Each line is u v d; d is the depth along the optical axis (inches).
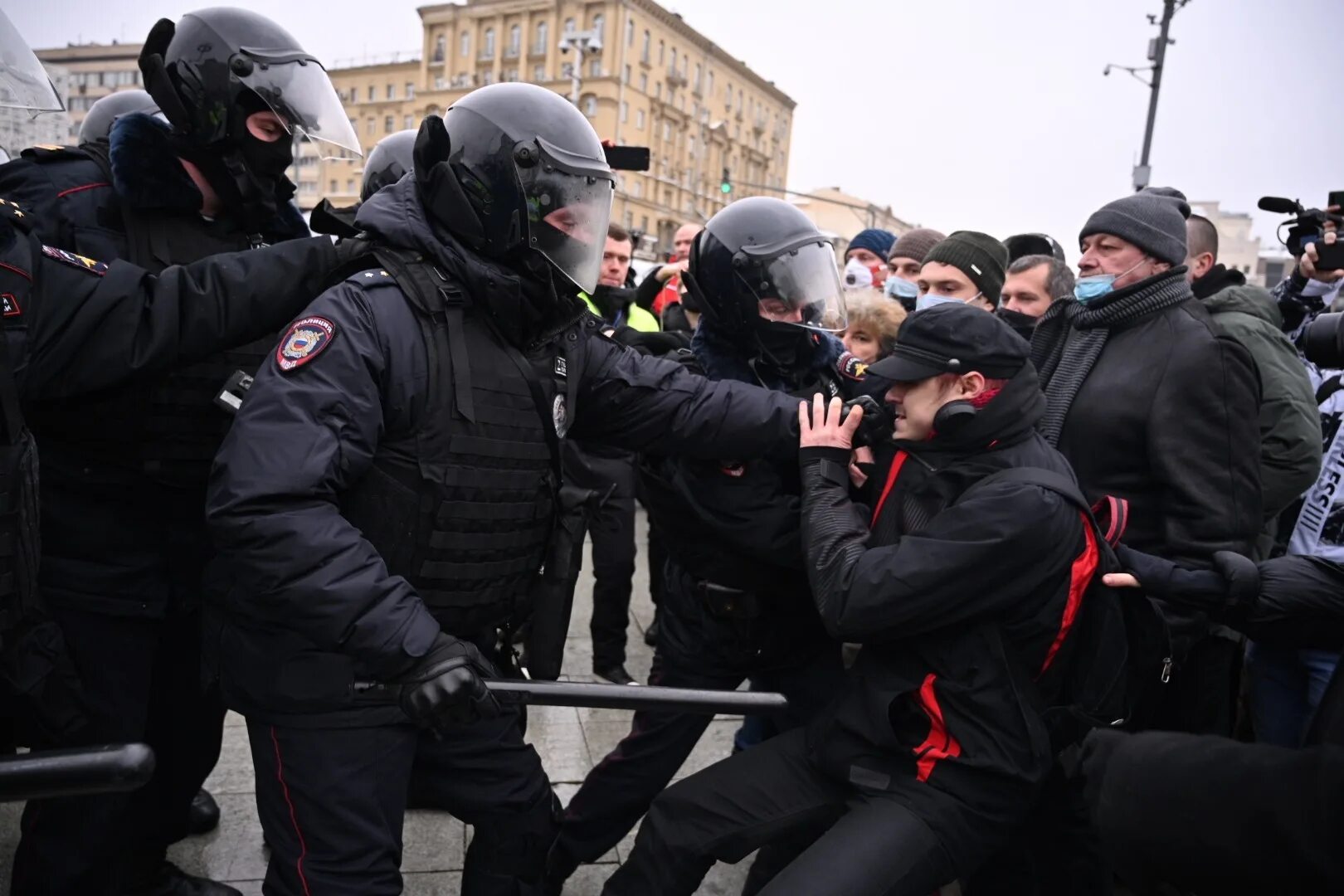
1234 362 78.5
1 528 52.0
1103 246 87.1
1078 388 86.2
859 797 64.1
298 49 72.4
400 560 56.9
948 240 119.6
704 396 72.4
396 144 96.7
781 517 72.9
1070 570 62.2
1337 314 74.2
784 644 78.0
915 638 64.1
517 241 58.5
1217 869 34.3
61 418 64.7
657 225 2097.7
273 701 56.1
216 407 68.5
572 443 132.4
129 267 59.2
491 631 65.7
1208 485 77.2
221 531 50.9
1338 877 31.0
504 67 1961.1
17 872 67.5
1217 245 107.4
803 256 79.2
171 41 70.1
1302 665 84.4
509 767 64.2
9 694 58.6
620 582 134.0
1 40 61.9
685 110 2201.0
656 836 68.0
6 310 52.9
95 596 66.7
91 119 108.8
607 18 1891.0
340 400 52.7
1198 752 36.3
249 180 71.8
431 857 94.4
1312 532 89.1
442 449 56.6
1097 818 39.4
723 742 124.2
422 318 56.5
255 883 88.9
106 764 43.4
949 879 61.5
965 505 61.6
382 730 56.9
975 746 61.5
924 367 64.9
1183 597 71.0
